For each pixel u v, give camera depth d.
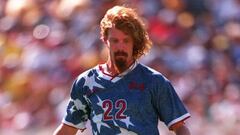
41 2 36.44
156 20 33.41
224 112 29.56
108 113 13.45
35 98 33.09
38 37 35.31
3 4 38.47
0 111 33.53
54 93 32.59
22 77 34.00
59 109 31.80
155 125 13.56
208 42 32.94
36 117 32.50
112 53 13.38
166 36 32.81
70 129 14.23
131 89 13.45
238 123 28.97
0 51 35.72
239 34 33.34
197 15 34.31
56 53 34.06
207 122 29.16
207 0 34.84
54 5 35.94
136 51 13.56
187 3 34.50
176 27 33.38
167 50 32.12
